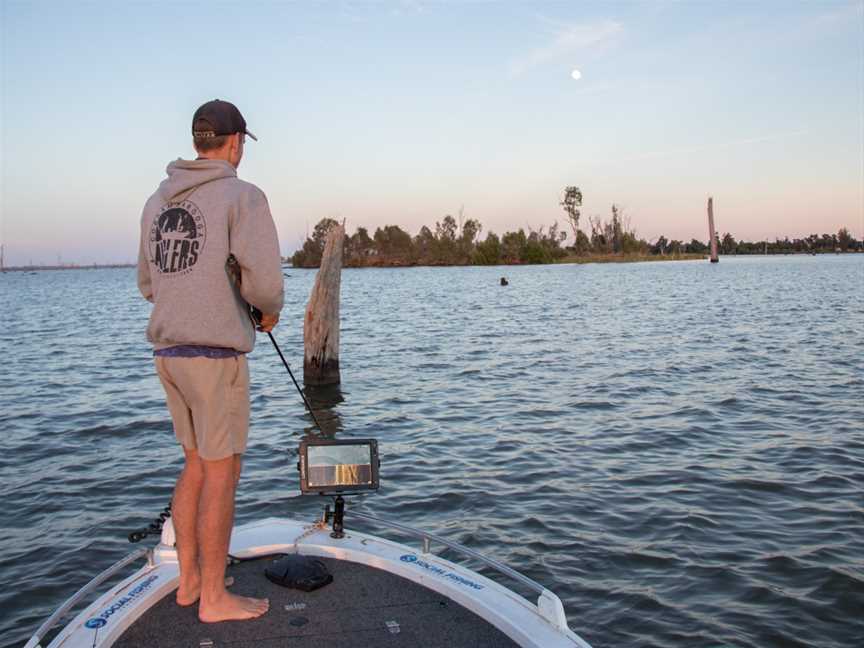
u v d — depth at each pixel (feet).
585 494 26.05
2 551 22.16
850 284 174.40
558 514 24.21
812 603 18.02
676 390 44.80
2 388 50.11
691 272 282.56
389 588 10.78
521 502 25.43
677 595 18.62
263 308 10.16
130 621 9.77
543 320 96.12
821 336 70.85
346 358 63.00
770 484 26.66
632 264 436.35
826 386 44.78
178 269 9.62
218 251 9.62
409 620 9.89
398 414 39.93
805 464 29.01
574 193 485.56
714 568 20.01
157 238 9.83
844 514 23.62
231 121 10.18
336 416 39.60
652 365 54.95
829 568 19.74
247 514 24.84
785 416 37.27
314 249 492.13
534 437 34.24
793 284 178.70
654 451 31.48
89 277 624.18
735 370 51.80
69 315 134.10
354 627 9.71
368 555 11.51
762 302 120.98
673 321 90.68
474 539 22.36
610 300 134.82
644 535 22.35
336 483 11.35
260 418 39.42
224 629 9.65
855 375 48.32
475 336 78.38
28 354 70.28
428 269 418.31
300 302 171.63
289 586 10.71
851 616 17.43
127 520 24.54
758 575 19.56
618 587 19.12
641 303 125.08
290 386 49.67
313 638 9.44
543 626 9.42
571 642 9.02
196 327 9.52
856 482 26.68
